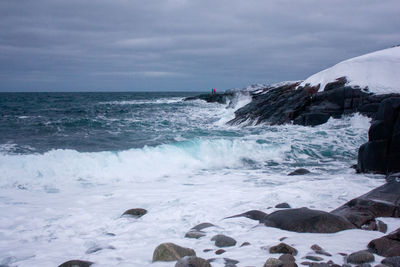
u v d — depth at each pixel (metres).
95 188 9.24
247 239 4.82
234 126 23.78
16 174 9.89
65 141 16.75
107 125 23.59
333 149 14.61
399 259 3.49
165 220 6.31
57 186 9.38
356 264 3.64
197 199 7.76
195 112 37.94
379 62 20.53
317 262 3.58
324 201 7.17
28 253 4.93
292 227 5.21
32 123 23.91
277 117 21.64
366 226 5.28
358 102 19.09
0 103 53.12
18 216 6.83
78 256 4.75
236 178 10.39
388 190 6.78
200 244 4.72
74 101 65.25
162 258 4.16
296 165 12.45
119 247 4.95
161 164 11.86
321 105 20.33
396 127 10.02
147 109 42.62
